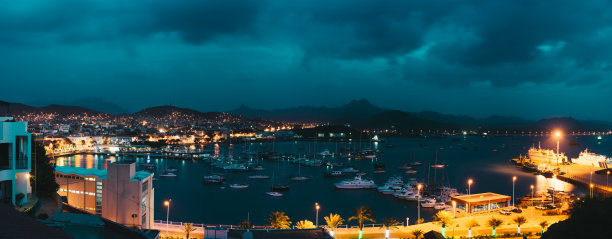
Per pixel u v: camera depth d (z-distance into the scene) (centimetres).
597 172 19488
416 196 13362
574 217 4469
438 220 8175
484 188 16162
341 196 14362
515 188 16075
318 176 19462
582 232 4150
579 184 16300
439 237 5284
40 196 5225
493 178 18975
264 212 11925
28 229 1602
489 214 9094
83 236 2712
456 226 7781
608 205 4400
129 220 6266
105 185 6353
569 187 16138
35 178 5181
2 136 4212
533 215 8881
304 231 4588
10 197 4288
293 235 4412
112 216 6303
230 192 15150
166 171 19888
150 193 6781
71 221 2734
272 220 7169
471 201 10019
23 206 4388
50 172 5569
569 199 11950
